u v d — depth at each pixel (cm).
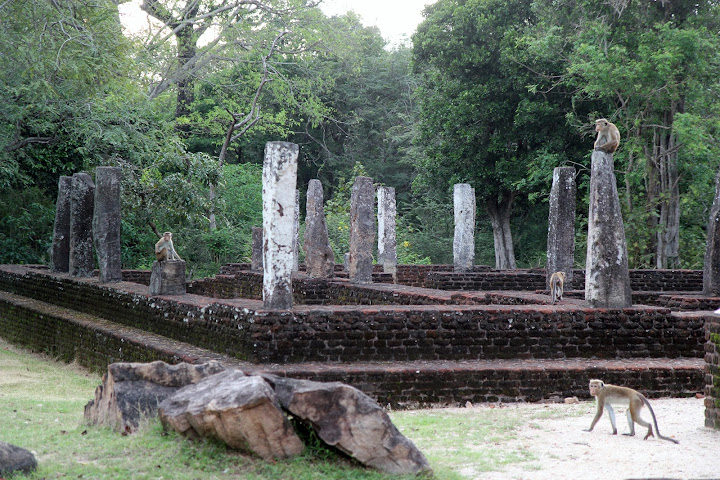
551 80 2892
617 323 1093
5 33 2056
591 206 1130
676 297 1460
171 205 2561
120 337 1282
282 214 1036
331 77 4103
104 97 2634
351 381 941
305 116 4338
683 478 586
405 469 592
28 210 2606
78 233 1788
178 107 3675
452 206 3678
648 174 2653
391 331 1030
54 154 2692
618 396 751
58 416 808
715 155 2541
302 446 599
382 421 598
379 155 4556
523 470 622
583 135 2845
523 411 890
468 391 961
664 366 1010
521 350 1062
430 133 3212
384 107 4525
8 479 534
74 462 578
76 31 2083
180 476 550
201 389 646
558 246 1475
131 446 608
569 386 980
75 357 1461
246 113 3491
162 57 2995
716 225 1489
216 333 1117
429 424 810
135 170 2659
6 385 1147
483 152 3056
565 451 685
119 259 1648
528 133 2956
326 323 1020
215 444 602
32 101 2322
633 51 2584
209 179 2652
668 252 2700
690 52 2398
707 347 785
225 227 2891
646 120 2600
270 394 591
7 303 1850
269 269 1030
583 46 2445
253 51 3350
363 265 1667
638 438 736
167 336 1274
